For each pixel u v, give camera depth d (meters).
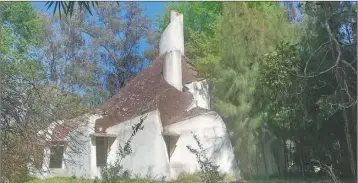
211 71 29.25
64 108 12.53
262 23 26.98
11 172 11.07
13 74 10.73
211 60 28.86
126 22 42.94
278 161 27.56
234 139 27.17
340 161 24.12
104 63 42.25
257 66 26.00
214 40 30.84
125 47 42.91
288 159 27.94
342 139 23.56
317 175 26.86
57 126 12.20
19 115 10.70
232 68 26.89
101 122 28.12
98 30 41.50
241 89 26.27
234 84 26.44
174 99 29.95
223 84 27.08
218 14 34.50
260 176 26.66
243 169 26.67
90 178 26.25
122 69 42.53
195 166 26.72
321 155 25.39
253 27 26.81
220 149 27.28
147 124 27.94
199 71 30.78
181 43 33.94
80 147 17.58
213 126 27.69
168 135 27.80
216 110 28.12
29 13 35.81
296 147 27.42
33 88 11.13
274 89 19.50
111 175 16.33
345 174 23.81
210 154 27.25
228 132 27.39
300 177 26.25
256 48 26.36
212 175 14.51
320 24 18.61
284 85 18.88
